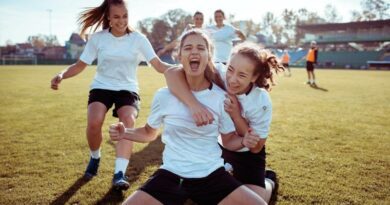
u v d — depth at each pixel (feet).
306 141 18.72
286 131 21.13
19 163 14.93
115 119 25.43
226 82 9.73
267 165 14.73
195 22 26.04
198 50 8.80
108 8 13.70
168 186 8.52
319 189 12.19
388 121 24.62
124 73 13.89
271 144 18.01
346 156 16.06
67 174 13.65
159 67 14.10
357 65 174.09
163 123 9.63
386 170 14.21
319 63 182.19
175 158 8.90
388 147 17.65
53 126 22.49
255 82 9.91
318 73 101.96
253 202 8.24
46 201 11.22
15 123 23.41
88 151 16.85
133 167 14.48
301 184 12.64
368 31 194.29
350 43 207.31
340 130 21.54
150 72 102.42
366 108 30.89
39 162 15.10
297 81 65.26
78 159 15.57
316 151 16.83
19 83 56.03
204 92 9.32
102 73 13.92
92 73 93.66
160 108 9.34
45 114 27.04
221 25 27.53
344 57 181.06
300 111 28.86
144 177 13.38
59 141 18.66
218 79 9.68
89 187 12.34
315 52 57.16
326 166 14.64
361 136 19.99
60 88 48.80
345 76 84.33
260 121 10.11
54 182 12.80
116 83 13.80
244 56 9.21
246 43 9.80
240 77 9.31
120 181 11.81
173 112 9.08
